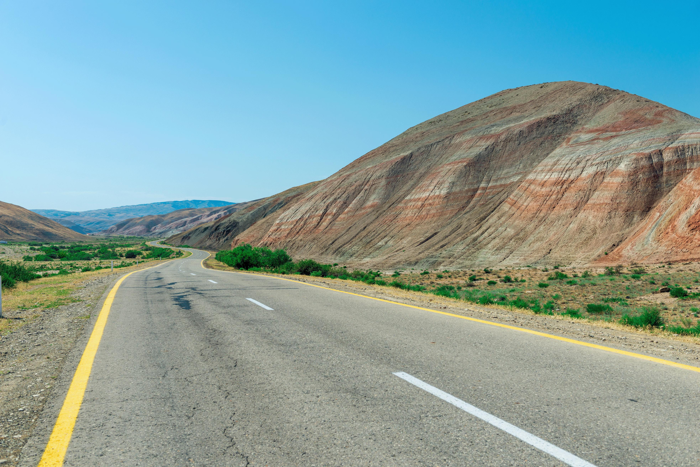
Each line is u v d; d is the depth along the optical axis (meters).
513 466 2.85
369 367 5.23
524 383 4.57
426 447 3.14
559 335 7.19
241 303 11.34
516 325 8.20
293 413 3.82
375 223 74.38
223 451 3.12
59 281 21.67
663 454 3.02
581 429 3.43
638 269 34.12
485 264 52.56
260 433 3.42
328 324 8.13
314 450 3.12
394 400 4.10
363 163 95.81
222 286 16.58
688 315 15.65
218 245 150.88
